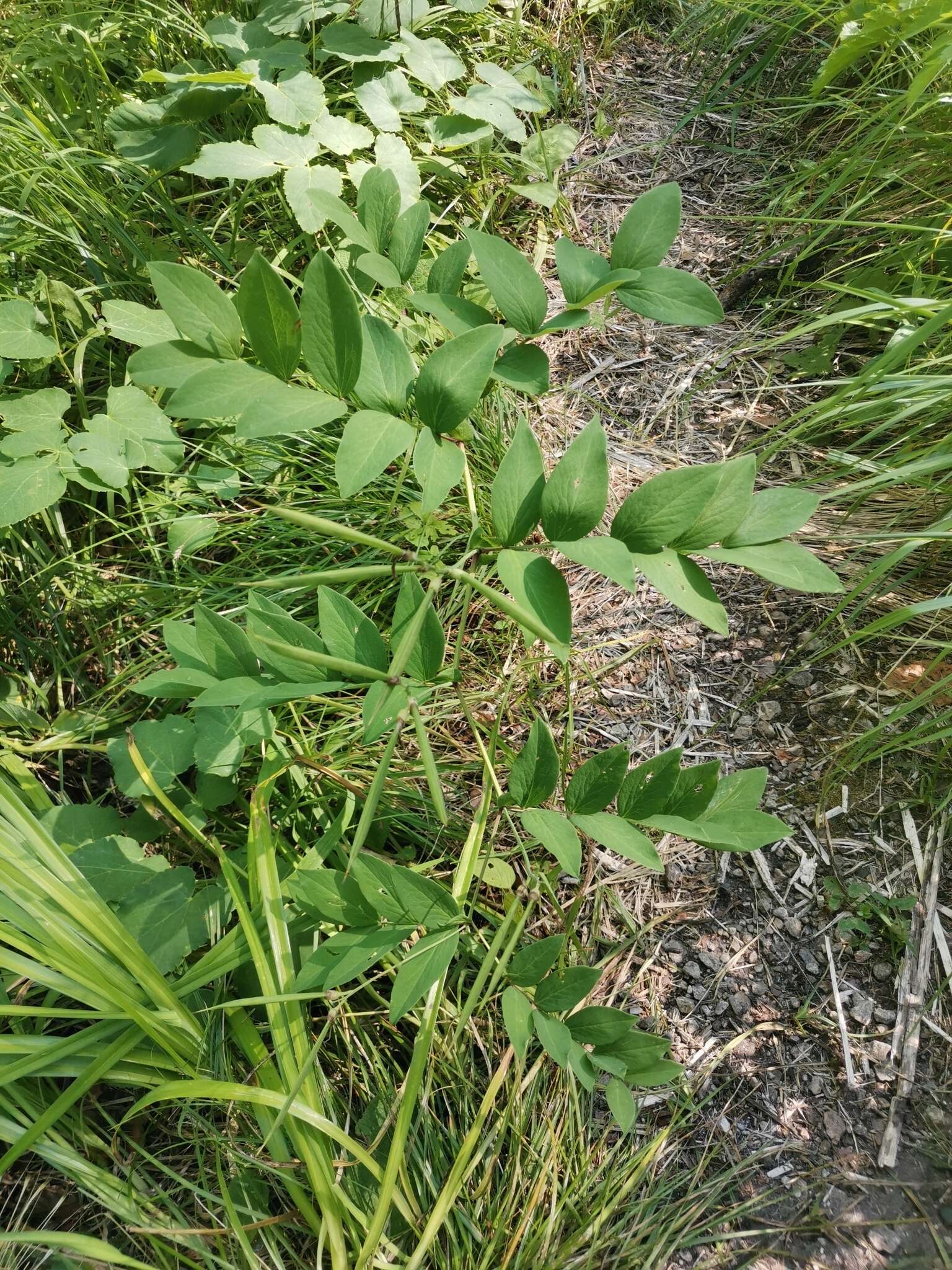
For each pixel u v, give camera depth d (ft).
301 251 2.77
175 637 1.73
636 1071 1.59
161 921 1.76
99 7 2.92
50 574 2.28
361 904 1.51
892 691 2.23
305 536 2.31
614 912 2.06
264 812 1.78
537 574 1.40
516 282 1.56
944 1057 1.87
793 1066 1.89
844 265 2.87
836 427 2.54
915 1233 1.71
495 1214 1.68
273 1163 1.59
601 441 1.41
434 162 2.96
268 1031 1.78
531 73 3.41
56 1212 1.69
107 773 2.18
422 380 1.44
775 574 1.43
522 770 1.54
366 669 1.34
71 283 2.55
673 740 2.26
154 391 2.38
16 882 1.60
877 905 2.03
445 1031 1.82
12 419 2.13
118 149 2.63
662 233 1.56
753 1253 1.71
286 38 2.87
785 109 3.48
